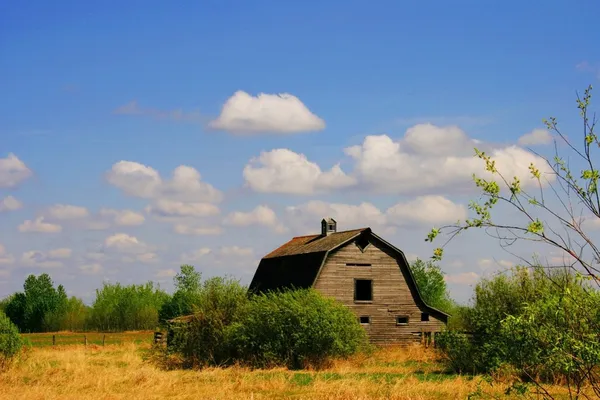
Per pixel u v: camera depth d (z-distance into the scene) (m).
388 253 54.41
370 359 41.06
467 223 9.42
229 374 32.84
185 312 81.00
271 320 37.94
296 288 53.75
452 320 54.88
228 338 37.94
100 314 102.44
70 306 105.00
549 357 11.09
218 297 39.44
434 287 87.19
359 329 40.25
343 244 53.09
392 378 29.91
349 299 52.69
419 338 53.91
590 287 10.52
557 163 9.07
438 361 38.25
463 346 32.69
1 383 27.31
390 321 53.44
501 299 32.38
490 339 28.69
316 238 59.03
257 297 40.50
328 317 38.22
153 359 38.81
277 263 59.28
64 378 29.12
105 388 26.05
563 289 10.66
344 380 27.08
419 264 88.19
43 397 23.67
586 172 8.92
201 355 38.28
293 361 37.88
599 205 8.91
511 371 16.97
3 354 32.50
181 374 32.78
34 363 34.81
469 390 23.31
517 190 9.26
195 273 100.31
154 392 25.55
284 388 26.34
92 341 72.69
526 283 31.61
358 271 53.31
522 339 11.37
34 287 105.44
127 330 102.62
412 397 22.84
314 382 27.64
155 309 103.38
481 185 9.39
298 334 37.41
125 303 103.25
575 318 10.56
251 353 37.88
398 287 54.16
